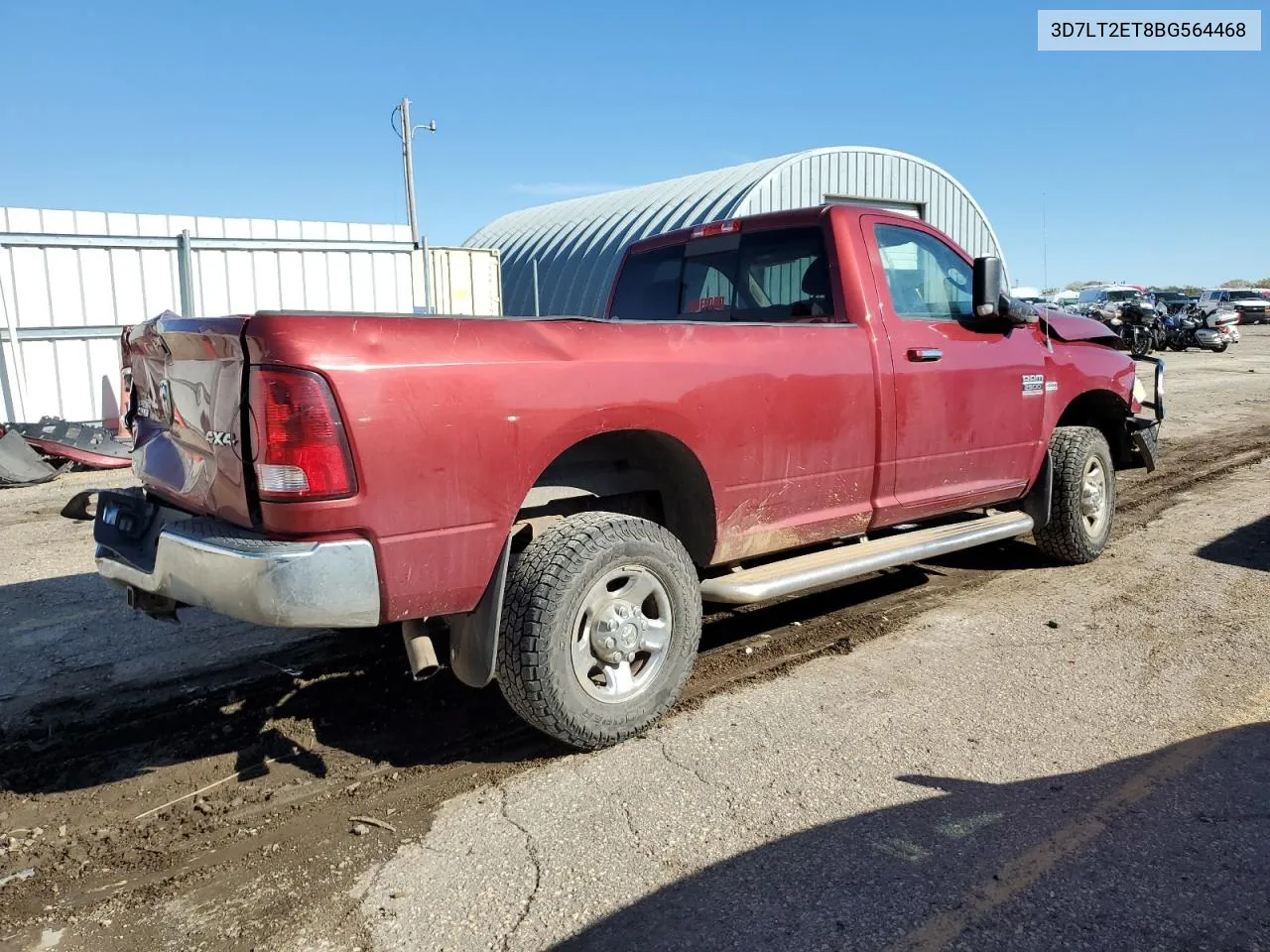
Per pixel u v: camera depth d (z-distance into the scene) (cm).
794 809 310
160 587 324
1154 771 332
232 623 509
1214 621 491
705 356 378
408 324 304
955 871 274
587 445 376
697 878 273
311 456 284
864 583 575
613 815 309
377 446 292
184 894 272
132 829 309
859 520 453
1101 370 602
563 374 333
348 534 293
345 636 486
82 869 286
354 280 1434
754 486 401
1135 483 895
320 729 381
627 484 389
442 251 1758
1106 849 283
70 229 1193
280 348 283
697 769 340
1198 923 248
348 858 289
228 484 311
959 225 2289
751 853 285
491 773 343
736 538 403
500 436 318
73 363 1207
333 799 326
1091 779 327
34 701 409
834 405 427
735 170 2153
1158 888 264
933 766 338
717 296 524
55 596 562
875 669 433
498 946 245
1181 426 1291
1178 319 2791
